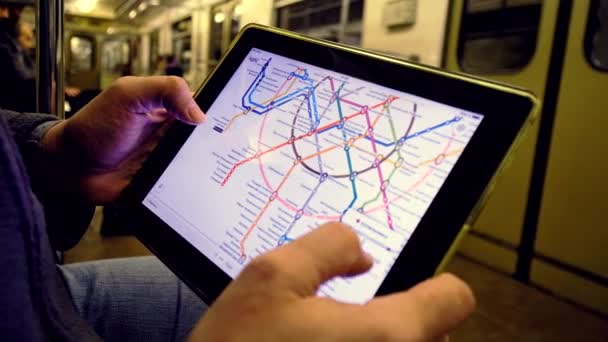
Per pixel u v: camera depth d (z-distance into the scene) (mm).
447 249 391
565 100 2740
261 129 594
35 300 362
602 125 2557
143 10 12203
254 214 527
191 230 558
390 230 432
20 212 343
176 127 668
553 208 2861
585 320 2559
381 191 460
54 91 978
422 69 500
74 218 747
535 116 401
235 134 611
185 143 645
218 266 510
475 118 436
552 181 2859
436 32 3486
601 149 2574
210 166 601
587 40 2586
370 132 507
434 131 459
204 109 664
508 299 2775
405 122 486
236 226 530
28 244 351
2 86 1336
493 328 2434
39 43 962
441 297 287
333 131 534
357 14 4398
